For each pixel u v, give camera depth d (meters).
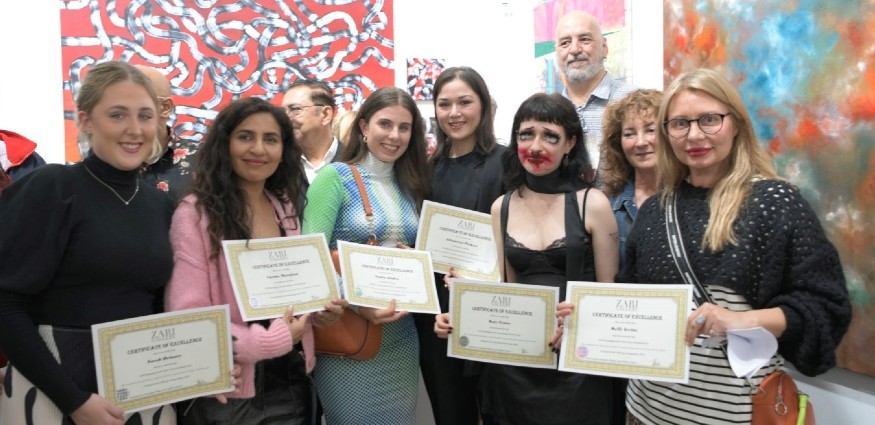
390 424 2.34
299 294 1.95
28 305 1.60
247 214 1.96
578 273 2.08
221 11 4.46
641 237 1.83
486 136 2.60
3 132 2.95
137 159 1.68
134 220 1.70
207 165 1.93
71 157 4.15
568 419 2.03
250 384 1.85
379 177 2.40
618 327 1.76
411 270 2.20
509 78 4.92
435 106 2.66
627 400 1.93
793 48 2.30
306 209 2.28
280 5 4.58
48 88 4.11
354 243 2.23
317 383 2.32
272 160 1.98
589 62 3.39
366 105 2.38
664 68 3.04
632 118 2.35
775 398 1.59
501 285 2.08
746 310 1.61
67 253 1.59
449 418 2.49
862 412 2.16
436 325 2.17
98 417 1.56
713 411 1.64
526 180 2.23
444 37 4.94
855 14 2.06
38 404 1.58
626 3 3.46
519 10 4.76
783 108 2.35
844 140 2.11
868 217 2.04
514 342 2.07
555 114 2.10
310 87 3.66
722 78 1.66
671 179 1.79
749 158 1.67
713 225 1.63
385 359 2.32
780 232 1.56
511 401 2.11
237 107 1.93
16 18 4.02
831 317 1.53
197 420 1.87
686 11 2.87
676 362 1.67
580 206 2.11
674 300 1.69
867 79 2.03
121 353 1.60
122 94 1.63
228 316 1.76
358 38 4.74
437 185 2.61
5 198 1.60
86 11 4.18
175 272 1.80
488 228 2.35
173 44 4.37
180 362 1.69
